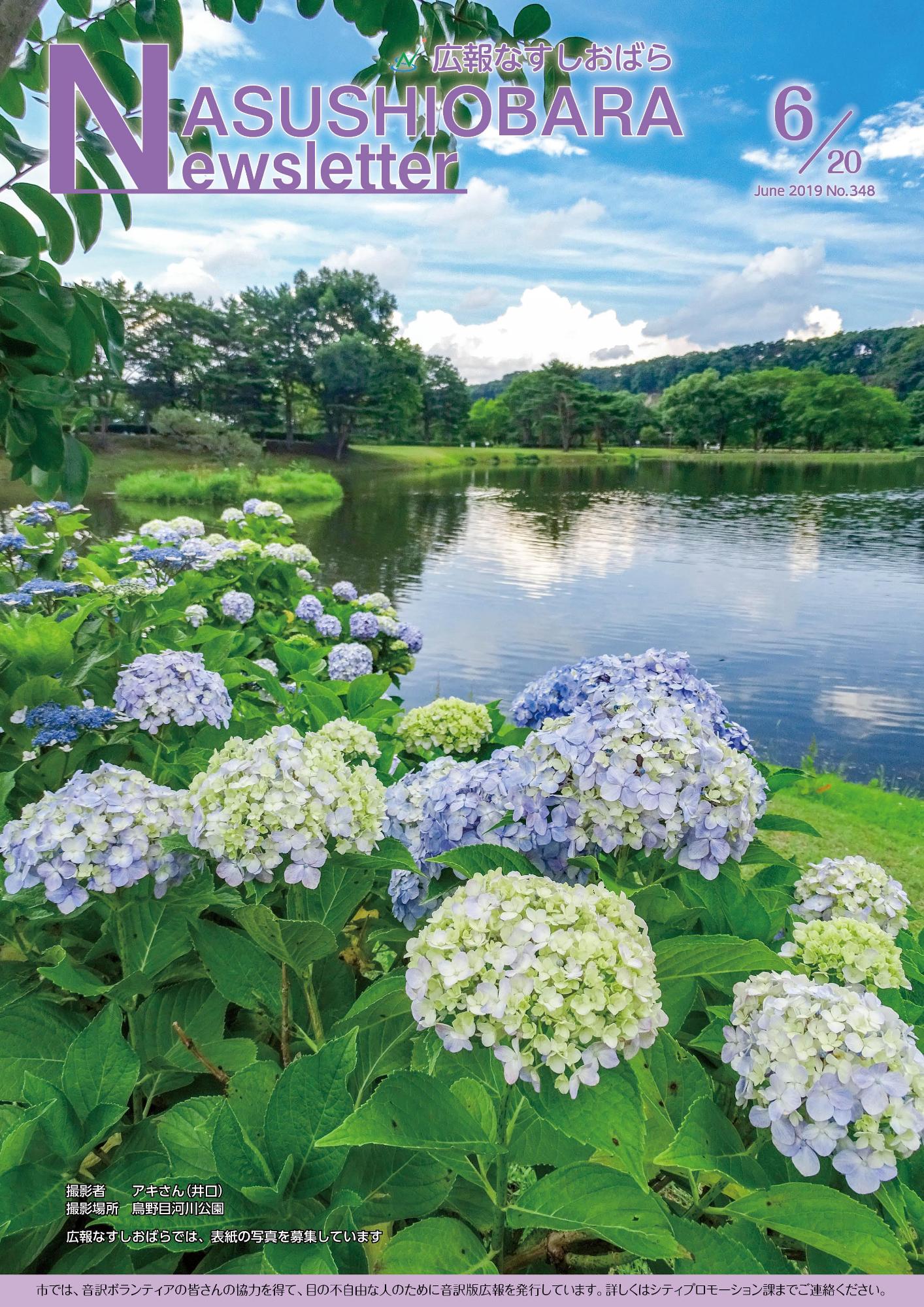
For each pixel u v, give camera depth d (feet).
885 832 17.72
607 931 3.88
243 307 179.63
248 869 4.88
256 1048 5.12
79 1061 4.39
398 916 5.74
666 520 108.99
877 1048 3.61
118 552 20.61
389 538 78.79
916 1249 3.61
